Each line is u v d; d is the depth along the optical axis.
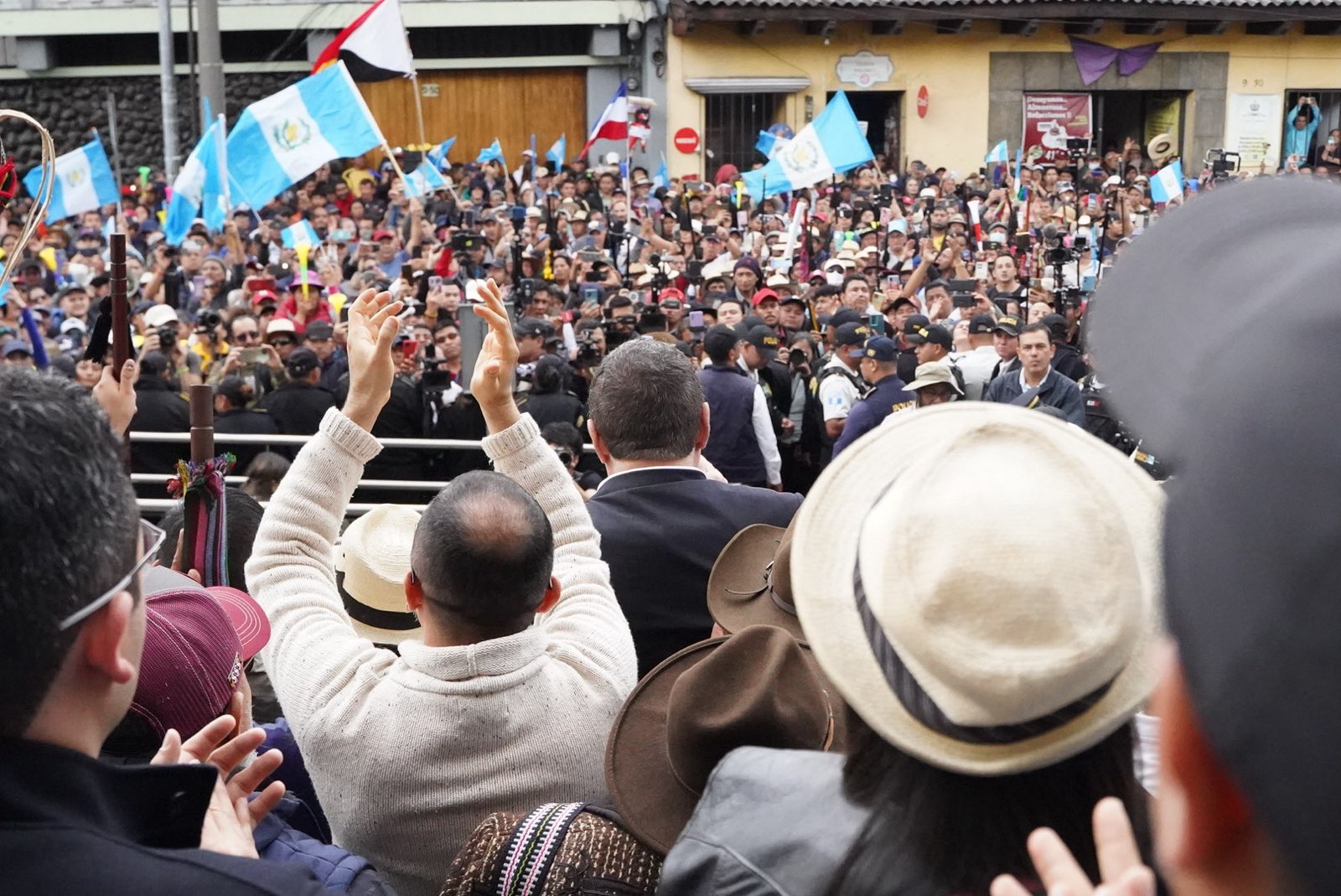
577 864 1.95
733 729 1.89
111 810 1.26
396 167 14.45
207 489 2.89
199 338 10.72
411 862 2.18
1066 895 0.92
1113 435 6.10
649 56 23.36
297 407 7.83
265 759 1.64
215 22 16.55
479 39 23.64
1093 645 1.15
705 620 3.26
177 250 15.71
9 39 22.89
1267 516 0.53
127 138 23.48
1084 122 24.64
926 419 1.43
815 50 23.67
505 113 23.98
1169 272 0.66
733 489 3.39
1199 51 24.72
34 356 8.48
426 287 12.68
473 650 2.19
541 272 14.41
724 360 8.24
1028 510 1.17
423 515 2.27
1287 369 0.55
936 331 8.28
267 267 13.66
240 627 2.20
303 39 23.38
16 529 1.16
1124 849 0.93
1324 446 0.52
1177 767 0.59
